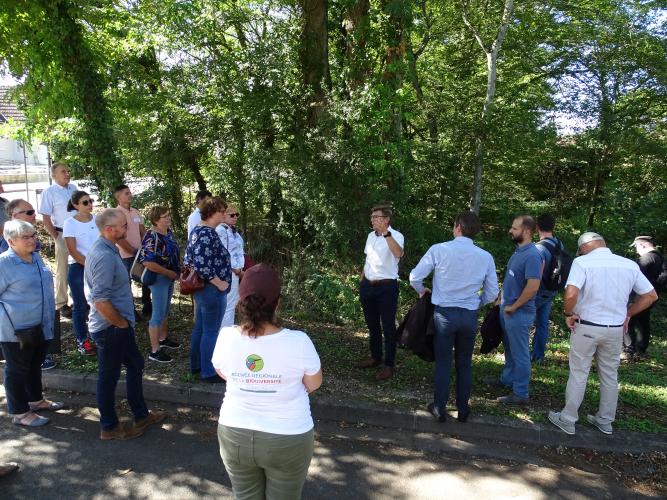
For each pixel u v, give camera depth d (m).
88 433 3.96
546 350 6.95
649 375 6.03
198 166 10.81
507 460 3.83
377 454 3.84
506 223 13.03
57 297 6.38
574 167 14.68
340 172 8.38
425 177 10.88
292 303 7.94
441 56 13.56
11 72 8.66
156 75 10.62
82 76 7.26
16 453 3.65
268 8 10.69
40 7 6.86
